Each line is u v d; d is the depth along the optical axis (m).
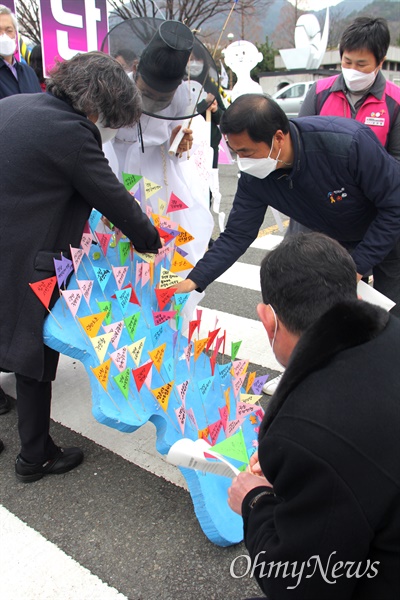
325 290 1.01
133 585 1.72
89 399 2.76
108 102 1.68
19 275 1.74
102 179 1.71
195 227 2.86
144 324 2.15
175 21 1.96
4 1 4.64
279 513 0.95
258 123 1.76
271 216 6.63
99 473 2.23
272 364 3.13
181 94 2.22
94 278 2.11
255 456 1.55
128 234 1.92
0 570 1.77
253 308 3.91
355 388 0.89
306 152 1.94
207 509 1.77
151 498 2.09
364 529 0.85
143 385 1.94
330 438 0.86
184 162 2.70
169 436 1.83
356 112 2.62
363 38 2.37
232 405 2.10
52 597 1.67
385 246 2.06
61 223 1.79
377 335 0.95
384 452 0.86
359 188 2.02
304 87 14.22
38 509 2.03
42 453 2.12
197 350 2.08
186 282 2.25
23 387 1.95
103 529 1.94
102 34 3.60
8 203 1.69
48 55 3.37
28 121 1.65
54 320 1.82
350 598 0.97
